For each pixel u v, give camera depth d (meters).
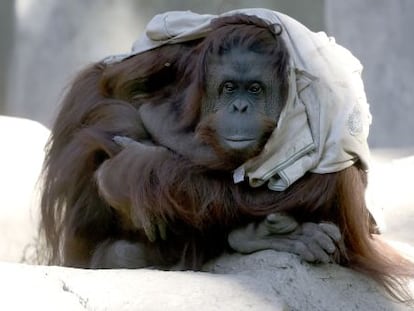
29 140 14.35
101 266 10.48
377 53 25.80
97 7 33.19
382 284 9.66
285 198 9.63
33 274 8.37
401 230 11.83
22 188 13.70
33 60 33.31
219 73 9.59
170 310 8.02
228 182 9.74
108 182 9.76
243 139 9.41
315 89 9.66
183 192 9.65
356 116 9.72
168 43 10.38
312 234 9.52
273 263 9.39
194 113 9.84
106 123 10.38
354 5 26.05
